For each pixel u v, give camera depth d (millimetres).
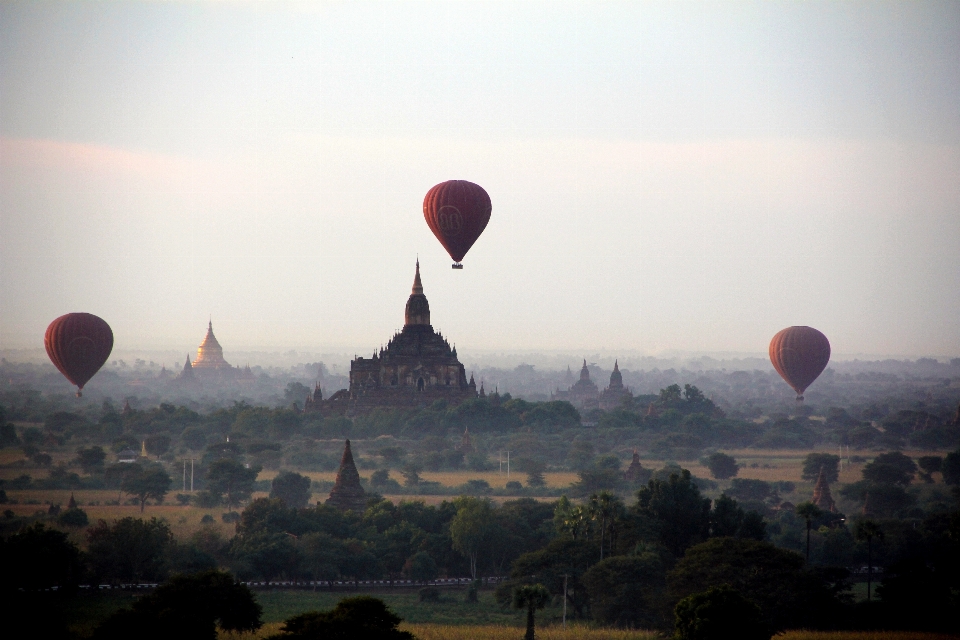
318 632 170375
